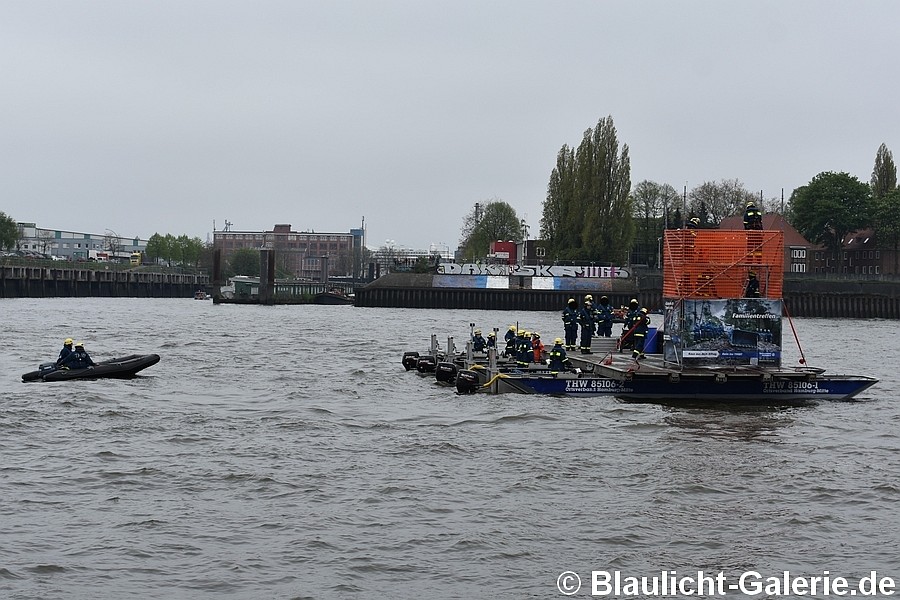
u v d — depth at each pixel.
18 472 31.58
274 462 33.28
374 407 45.69
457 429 39.66
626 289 168.62
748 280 46.97
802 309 162.38
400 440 37.22
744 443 37.19
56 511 27.23
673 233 46.84
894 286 162.25
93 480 30.64
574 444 36.56
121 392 49.81
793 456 34.97
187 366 63.84
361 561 23.64
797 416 43.50
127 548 24.31
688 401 47.00
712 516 27.34
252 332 102.25
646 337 55.12
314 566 23.30
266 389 52.09
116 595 21.59
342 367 64.19
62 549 24.22
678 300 46.84
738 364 47.09
